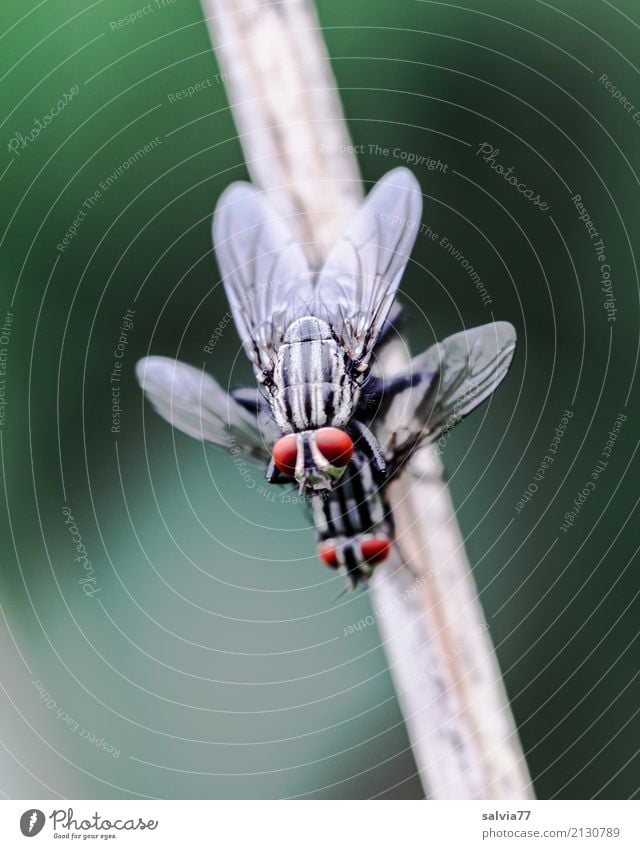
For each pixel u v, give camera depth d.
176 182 0.12
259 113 0.11
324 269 0.11
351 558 0.10
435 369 0.10
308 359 0.10
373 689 0.12
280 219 0.11
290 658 0.12
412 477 0.11
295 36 0.11
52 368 0.12
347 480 0.10
